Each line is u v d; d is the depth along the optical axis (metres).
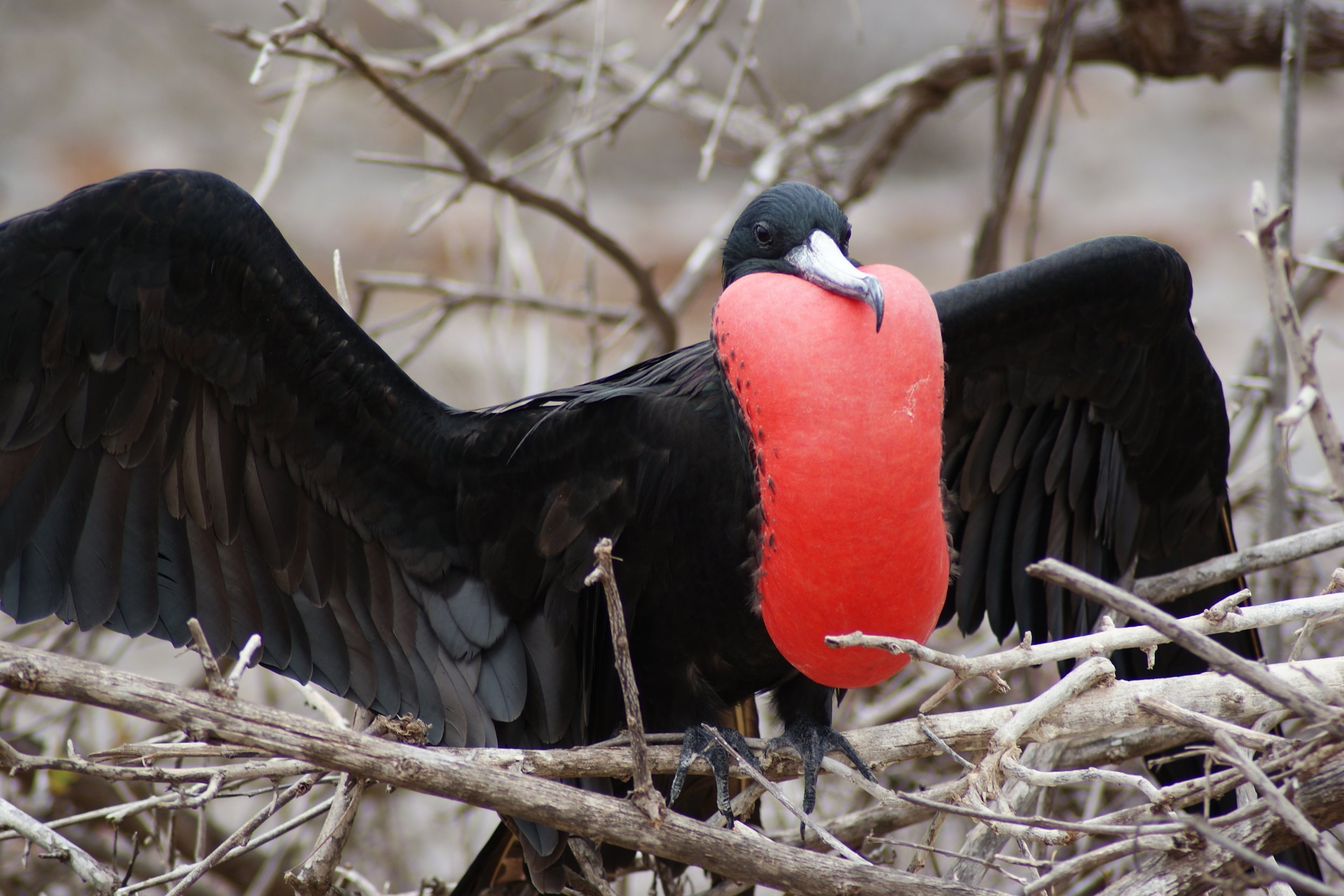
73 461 5.61
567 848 6.70
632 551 6.18
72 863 5.46
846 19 27.86
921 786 7.08
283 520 6.05
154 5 26.98
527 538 6.29
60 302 5.39
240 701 4.47
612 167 27.59
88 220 5.30
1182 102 28.44
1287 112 7.22
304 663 6.05
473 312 19.45
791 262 5.59
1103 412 6.90
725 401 5.91
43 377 5.48
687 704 6.37
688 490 6.00
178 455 5.82
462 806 9.04
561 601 6.33
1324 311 19.77
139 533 5.72
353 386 5.93
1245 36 9.80
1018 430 6.96
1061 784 4.87
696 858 4.87
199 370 5.74
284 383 5.87
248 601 5.96
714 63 26.84
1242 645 7.13
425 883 6.88
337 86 25.03
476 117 24.09
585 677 6.41
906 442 5.03
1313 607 5.10
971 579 7.18
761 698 8.04
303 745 4.50
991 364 6.73
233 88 26.95
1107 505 7.03
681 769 5.79
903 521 5.07
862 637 4.73
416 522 6.29
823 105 27.97
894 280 5.21
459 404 17.02
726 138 26.02
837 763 5.39
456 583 6.41
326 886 5.48
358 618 6.24
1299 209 25.64
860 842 6.65
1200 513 7.20
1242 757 4.10
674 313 9.91
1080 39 10.27
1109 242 6.39
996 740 5.14
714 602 6.09
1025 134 9.35
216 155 26.08
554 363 13.54
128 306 5.50
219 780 5.11
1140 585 6.95
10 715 9.05
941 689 5.16
